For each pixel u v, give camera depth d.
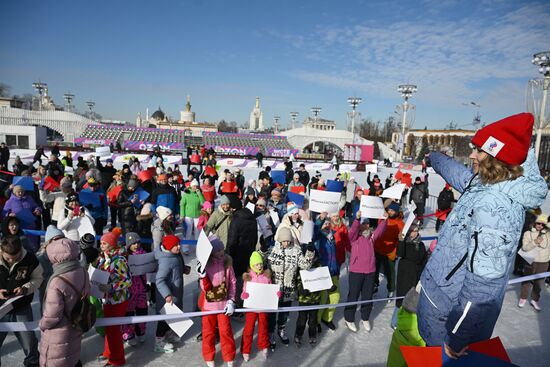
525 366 4.24
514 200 1.31
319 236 4.81
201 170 19.88
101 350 4.05
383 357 4.24
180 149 41.72
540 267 5.61
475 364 1.39
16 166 10.62
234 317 4.96
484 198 1.36
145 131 48.19
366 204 4.92
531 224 7.00
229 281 3.92
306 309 3.96
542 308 5.83
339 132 54.66
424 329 1.62
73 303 2.85
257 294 3.83
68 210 5.61
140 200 7.58
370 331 4.86
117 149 30.98
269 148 49.72
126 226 6.52
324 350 4.36
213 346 3.85
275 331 4.78
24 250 3.46
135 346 4.20
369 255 4.73
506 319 5.41
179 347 4.25
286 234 4.23
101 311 4.12
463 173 1.73
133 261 4.01
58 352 2.83
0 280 3.30
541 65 21.59
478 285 1.30
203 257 3.58
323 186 9.42
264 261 4.45
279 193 7.46
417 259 4.74
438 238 1.60
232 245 4.78
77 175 10.14
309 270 4.18
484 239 1.29
